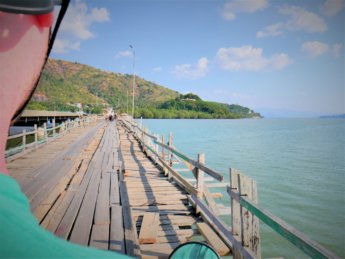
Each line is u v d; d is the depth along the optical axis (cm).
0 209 34
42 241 36
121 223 463
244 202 301
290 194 1677
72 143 1662
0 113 48
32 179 766
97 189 694
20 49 52
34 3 48
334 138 7169
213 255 221
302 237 194
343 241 1042
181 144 4650
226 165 2733
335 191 1748
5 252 29
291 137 7325
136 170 1034
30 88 60
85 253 39
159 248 438
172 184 838
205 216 543
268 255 841
